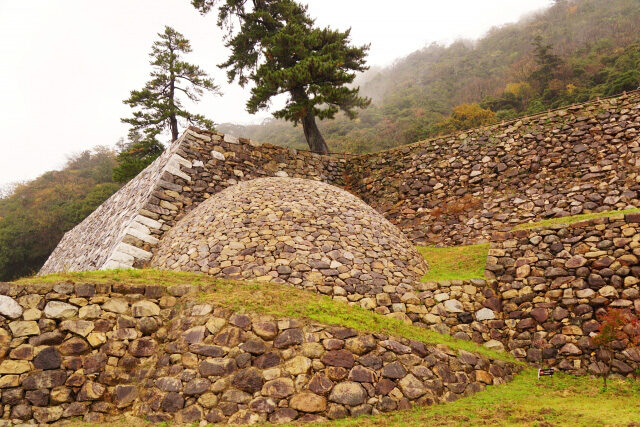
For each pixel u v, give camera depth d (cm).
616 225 940
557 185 1439
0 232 4431
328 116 2277
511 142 1630
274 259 1018
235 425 597
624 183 1311
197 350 688
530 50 6888
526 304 974
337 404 635
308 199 1237
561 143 1510
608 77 4053
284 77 2152
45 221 4606
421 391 688
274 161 1855
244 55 2561
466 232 1522
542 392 745
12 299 667
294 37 2294
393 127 5316
